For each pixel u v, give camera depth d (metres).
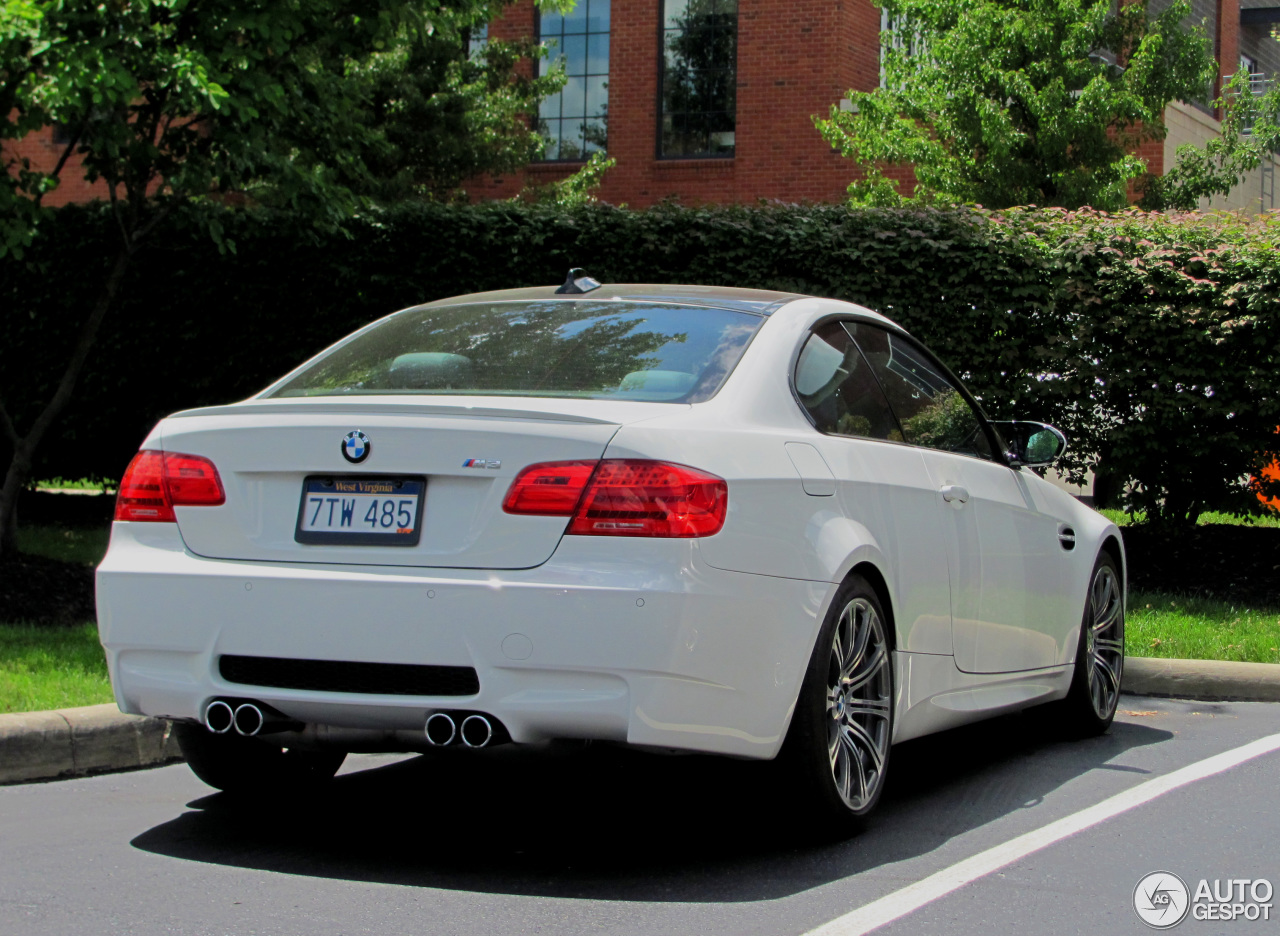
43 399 12.83
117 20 8.15
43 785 5.26
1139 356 10.66
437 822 4.72
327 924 3.60
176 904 3.77
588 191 21.03
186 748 4.68
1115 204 14.98
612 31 21.84
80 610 8.37
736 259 11.26
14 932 3.53
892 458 4.89
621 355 4.48
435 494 3.89
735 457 4.02
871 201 16.12
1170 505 11.25
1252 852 4.42
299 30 8.62
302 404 4.11
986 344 10.87
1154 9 22.94
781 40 20.95
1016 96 15.34
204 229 12.27
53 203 22.06
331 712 3.93
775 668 4.00
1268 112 16.92
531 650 3.71
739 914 3.70
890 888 3.97
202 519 4.11
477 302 5.13
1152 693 7.49
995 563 5.50
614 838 4.51
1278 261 10.24
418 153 17.03
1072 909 3.81
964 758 5.94
